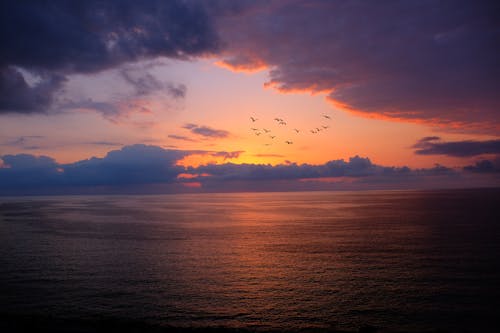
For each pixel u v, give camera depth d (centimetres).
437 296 3094
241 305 2948
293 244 5644
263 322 2630
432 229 7069
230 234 6894
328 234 6675
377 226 7794
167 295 3195
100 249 5341
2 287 3416
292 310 2839
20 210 15512
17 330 2316
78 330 2330
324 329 2509
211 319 2681
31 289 3356
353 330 2494
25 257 4759
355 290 3278
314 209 14550
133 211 14225
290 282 3544
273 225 8425
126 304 2977
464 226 7438
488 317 2684
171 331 2386
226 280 3638
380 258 4503
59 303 2997
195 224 8844
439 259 4381
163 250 5231
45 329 2336
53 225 8762
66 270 4056
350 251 4988
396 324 2581
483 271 3816
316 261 4403
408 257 4528
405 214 10838
